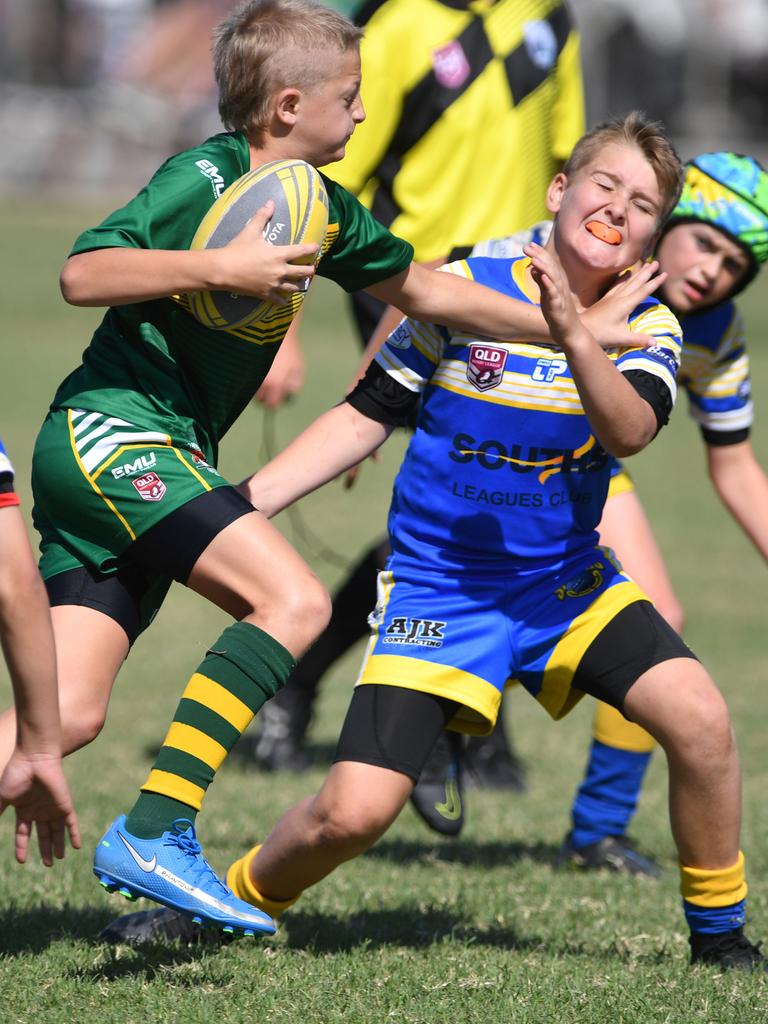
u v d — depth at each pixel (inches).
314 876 536.7
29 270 4114.2
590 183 537.3
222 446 2101.4
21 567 419.8
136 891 468.4
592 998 491.2
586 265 539.5
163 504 494.0
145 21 7460.6
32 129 6299.2
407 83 820.0
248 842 730.8
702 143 7347.4
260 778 904.9
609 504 686.5
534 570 542.6
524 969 526.9
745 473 696.4
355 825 514.3
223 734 482.9
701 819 521.0
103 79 7214.6
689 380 690.2
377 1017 469.1
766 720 1049.5
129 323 515.2
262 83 519.8
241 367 524.4
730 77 7647.6
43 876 660.7
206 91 6633.9
